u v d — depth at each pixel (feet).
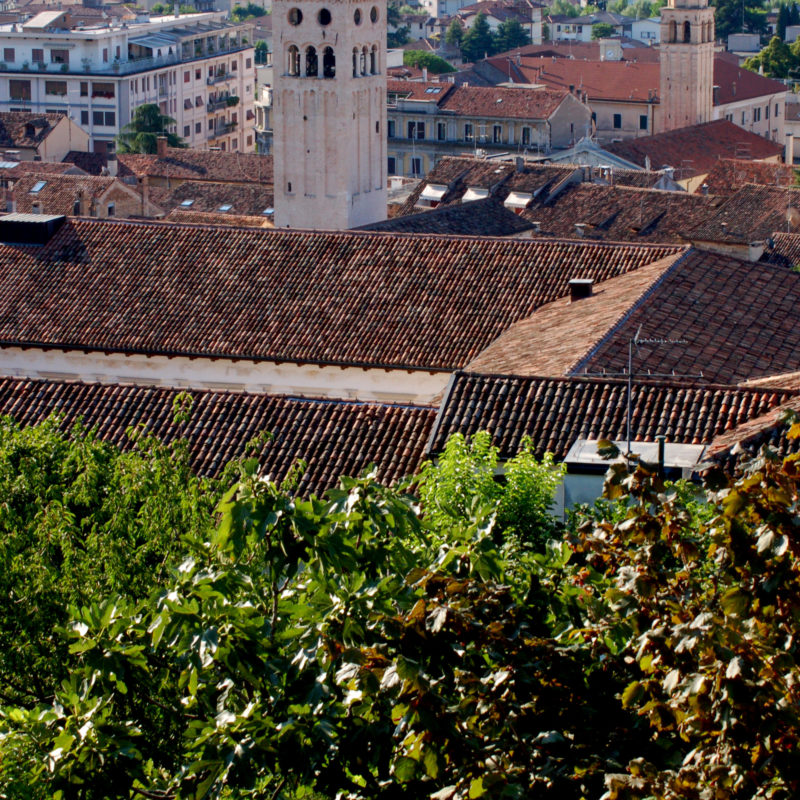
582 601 145.07
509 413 263.29
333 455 272.10
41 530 193.98
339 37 639.76
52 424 226.58
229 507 148.05
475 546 145.59
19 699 181.47
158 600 149.28
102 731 143.74
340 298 378.94
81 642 147.84
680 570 139.95
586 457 239.71
